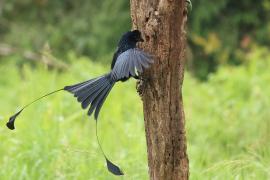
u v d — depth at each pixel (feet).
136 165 31.04
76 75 51.78
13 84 59.06
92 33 72.84
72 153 31.14
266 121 40.68
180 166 22.52
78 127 39.01
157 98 21.86
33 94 45.44
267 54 60.70
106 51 70.69
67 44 74.23
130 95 47.55
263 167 29.60
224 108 45.50
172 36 21.49
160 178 22.45
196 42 67.10
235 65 66.54
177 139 22.30
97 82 20.20
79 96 20.10
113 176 30.07
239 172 29.12
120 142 36.27
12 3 78.38
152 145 22.35
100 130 39.55
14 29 76.64
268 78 49.78
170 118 22.04
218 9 67.00
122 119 43.06
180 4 21.36
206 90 50.60
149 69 21.61
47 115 38.63
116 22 70.59
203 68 68.39
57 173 30.35
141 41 20.76
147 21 21.47
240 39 68.80
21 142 33.17
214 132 40.70
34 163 31.19
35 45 74.84
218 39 67.36
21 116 40.37
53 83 46.93
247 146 36.17
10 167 31.04
